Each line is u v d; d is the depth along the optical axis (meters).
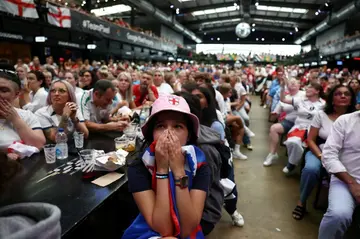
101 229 1.88
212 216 1.58
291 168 3.70
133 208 1.86
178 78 7.82
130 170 1.30
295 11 24.88
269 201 2.99
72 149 2.10
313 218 2.66
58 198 1.37
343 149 2.10
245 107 6.33
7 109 1.81
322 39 26.73
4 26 7.28
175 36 32.03
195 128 1.39
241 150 4.85
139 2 17.77
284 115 4.29
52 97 2.24
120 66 8.15
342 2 18.55
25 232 0.76
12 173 0.89
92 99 2.86
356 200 1.93
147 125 1.39
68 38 10.12
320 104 3.73
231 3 23.62
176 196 1.17
